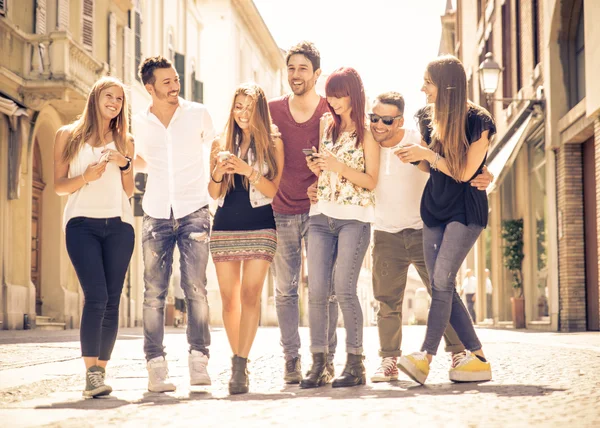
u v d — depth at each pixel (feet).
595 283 55.62
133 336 52.47
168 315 102.58
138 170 21.03
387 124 20.12
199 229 20.43
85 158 19.54
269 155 20.57
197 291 20.26
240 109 20.56
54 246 73.10
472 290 94.12
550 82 59.88
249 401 16.52
